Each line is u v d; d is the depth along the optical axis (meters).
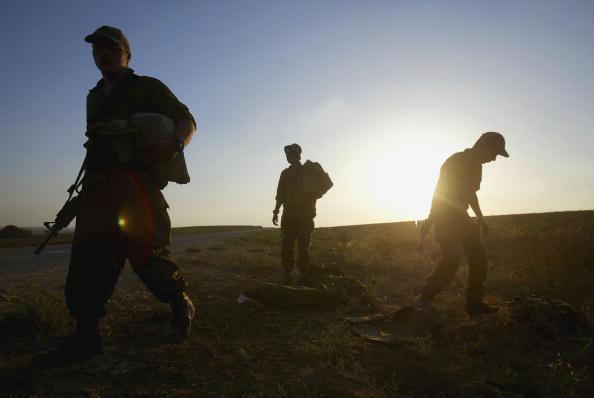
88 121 2.81
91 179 2.65
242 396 2.27
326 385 2.45
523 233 10.79
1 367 2.57
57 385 2.35
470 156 4.08
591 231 9.43
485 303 4.32
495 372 2.72
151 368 2.61
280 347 3.08
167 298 2.94
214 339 3.21
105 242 2.62
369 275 6.79
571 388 2.51
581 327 3.61
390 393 2.40
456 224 3.90
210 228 49.59
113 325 3.50
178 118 2.84
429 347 3.12
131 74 2.87
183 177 2.85
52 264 7.59
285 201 6.02
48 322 3.27
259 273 6.96
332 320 3.87
